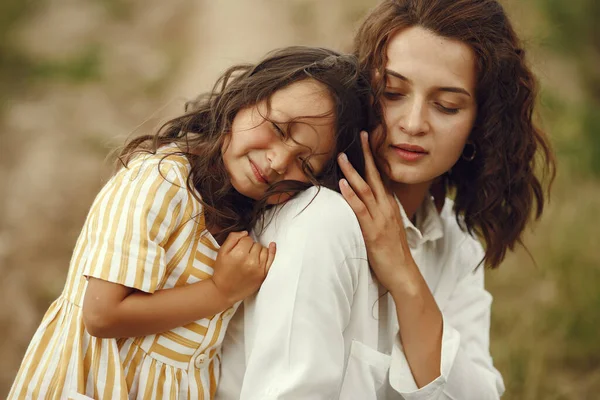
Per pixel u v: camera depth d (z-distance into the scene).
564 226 4.48
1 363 4.09
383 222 2.08
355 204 2.05
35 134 6.11
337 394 2.00
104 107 6.56
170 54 7.16
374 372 2.05
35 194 5.32
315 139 2.00
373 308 2.14
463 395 2.21
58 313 2.06
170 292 1.92
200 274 1.99
